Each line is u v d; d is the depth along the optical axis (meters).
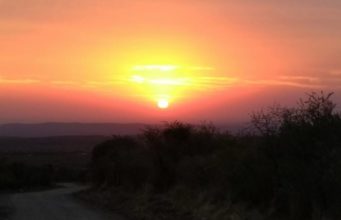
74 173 109.94
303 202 17.31
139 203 32.19
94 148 68.44
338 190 15.79
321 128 17.80
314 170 16.86
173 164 35.34
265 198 20.62
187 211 25.45
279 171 18.62
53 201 44.91
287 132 18.78
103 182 63.09
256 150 21.19
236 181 22.48
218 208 23.02
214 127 36.38
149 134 38.03
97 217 28.75
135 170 43.72
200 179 29.14
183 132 36.59
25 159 120.50
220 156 26.05
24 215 30.80
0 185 79.25
